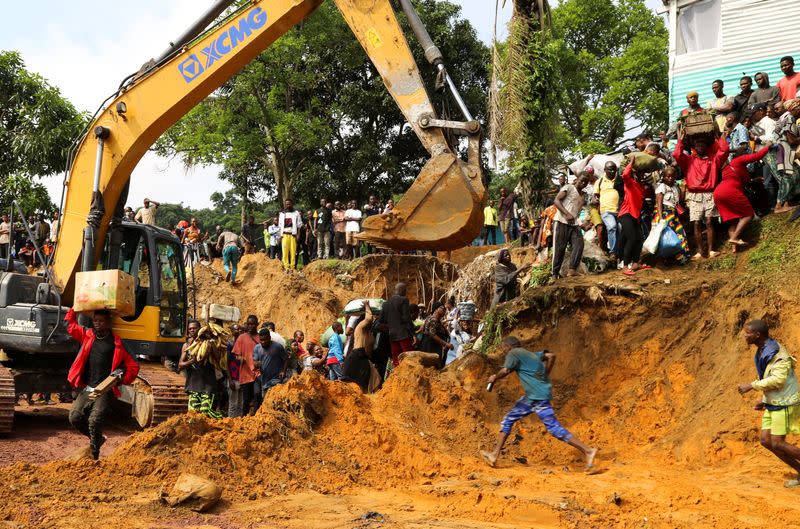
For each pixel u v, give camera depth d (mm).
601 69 42250
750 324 8328
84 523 6516
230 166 36562
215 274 26875
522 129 17219
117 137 12664
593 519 7125
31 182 26672
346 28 37094
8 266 14148
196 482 7230
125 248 14508
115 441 12391
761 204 13258
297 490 8062
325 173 38781
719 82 14930
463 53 37969
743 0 18359
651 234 12656
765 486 8031
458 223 9562
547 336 12508
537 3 17391
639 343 11680
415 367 11172
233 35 12211
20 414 14688
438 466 9133
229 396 12016
